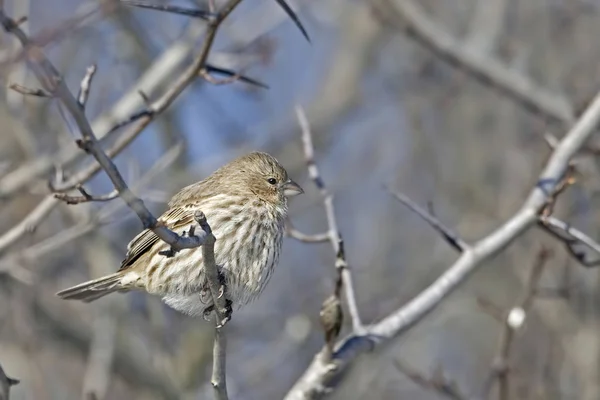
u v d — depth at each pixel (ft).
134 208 23.67
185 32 48.60
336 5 62.34
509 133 57.11
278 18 49.88
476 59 53.01
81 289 34.14
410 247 57.31
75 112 22.59
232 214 32.60
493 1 55.47
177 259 32.04
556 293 43.55
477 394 52.54
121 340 51.70
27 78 46.83
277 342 53.26
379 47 62.44
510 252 53.72
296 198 57.21
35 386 47.09
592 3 56.70
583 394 46.01
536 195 36.65
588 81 55.93
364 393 51.60
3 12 21.89
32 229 37.09
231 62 46.96
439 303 34.88
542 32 57.26
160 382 51.72
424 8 63.16
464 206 57.21
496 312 47.42
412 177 58.90
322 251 57.36
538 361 48.37
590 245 35.06
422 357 55.31
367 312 52.21
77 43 51.98
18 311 50.01
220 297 27.25
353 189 58.70
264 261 33.06
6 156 51.98
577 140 37.93
